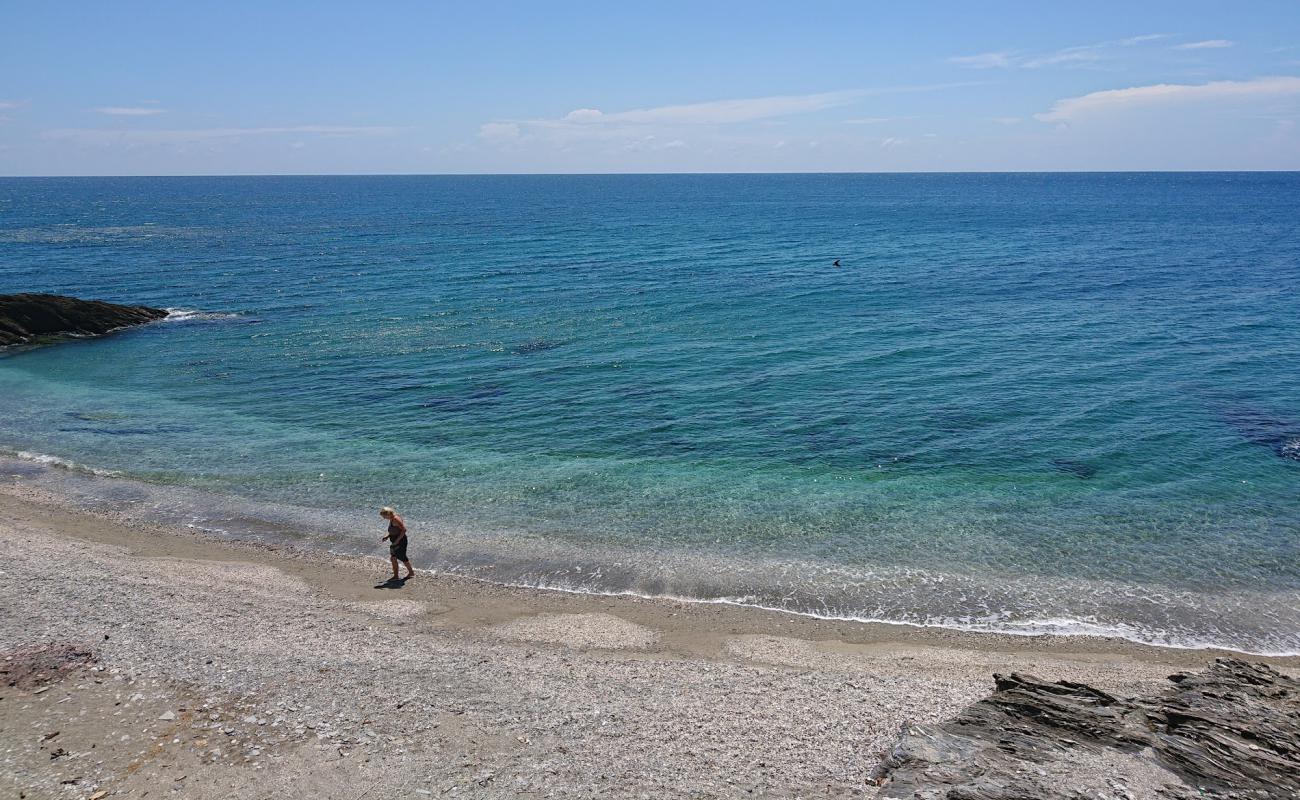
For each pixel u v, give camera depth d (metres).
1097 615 20.03
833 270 75.94
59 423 34.81
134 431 33.78
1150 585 21.38
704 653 18.48
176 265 83.25
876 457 30.22
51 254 92.38
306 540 24.19
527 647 18.52
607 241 105.06
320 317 56.91
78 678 15.42
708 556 23.08
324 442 32.47
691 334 49.84
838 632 19.42
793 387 38.78
